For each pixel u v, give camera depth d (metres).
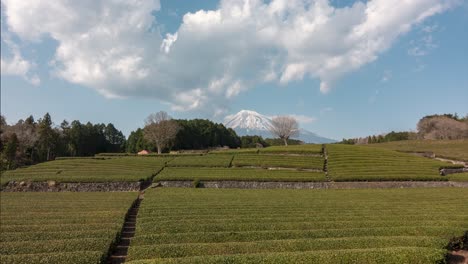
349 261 13.30
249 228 19.61
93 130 126.19
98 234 18.48
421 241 15.87
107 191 40.69
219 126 148.38
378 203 28.12
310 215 23.12
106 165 54.66
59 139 103.75
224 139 145.12
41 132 93.94
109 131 142.88
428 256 13.48
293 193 36.22
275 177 43.06
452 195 32.03
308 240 16.17
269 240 16.77
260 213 24.03
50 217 23.41
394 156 57.75
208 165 52.75
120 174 45.84
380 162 51.97
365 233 18.00
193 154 69.19
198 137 130.25
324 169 50.31
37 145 95.44
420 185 41.25
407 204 27.42
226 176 43.56
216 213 24.09
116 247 18.08
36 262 13.76
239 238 17.50
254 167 51.81
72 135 114.00
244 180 42.44
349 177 42.19
